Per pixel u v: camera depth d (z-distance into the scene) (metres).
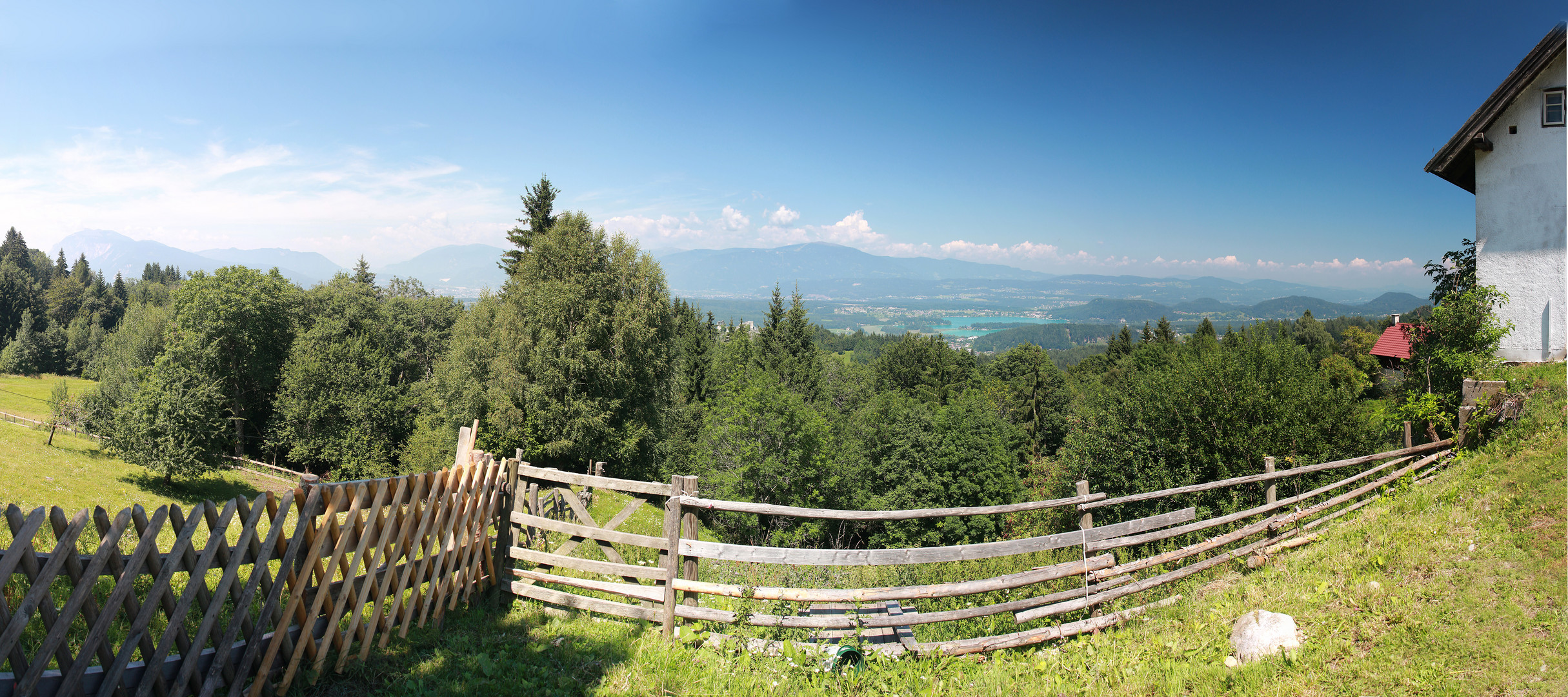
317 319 49.69
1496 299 13.62
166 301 111.12
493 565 6.37
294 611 4.11
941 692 5.08
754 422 33.38
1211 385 22.16
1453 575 5.85
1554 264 15.59
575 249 34.75
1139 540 6.72
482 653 5.02
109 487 29.83
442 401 39.78
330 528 4.33
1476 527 6.67
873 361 89.31
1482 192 16.33
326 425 42.34
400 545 4.89
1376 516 8.01
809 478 34.34
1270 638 5.32
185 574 6.48
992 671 5.41
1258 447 20.45
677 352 46.81
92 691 3.29
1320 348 77.38
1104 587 6.53
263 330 44.97
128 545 8.61
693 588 5.68
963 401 43.22
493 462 6.25
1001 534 37.03
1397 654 4.96
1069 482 28.16
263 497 3.93
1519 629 5.00
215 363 41.72
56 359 89.62
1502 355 16.03
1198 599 6.68
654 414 37.75
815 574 8.04
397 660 4.84
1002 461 40.78
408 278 84.56
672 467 41.44
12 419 45.53
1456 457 10.23
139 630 3.35
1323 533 8.04
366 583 4.59
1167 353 54.81
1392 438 20.38
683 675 5.05
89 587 3.21
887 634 5.86
